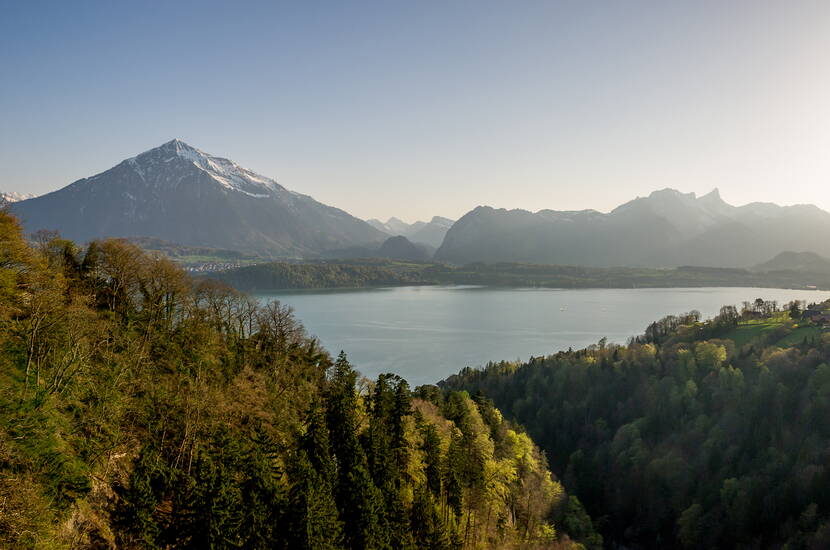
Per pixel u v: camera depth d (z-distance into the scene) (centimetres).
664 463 12156
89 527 3788
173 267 7769
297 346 9650
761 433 12481
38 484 3541
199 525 3825
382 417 6944
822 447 11144
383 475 5784
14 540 3094
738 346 18612
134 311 7119
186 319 7769
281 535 4066
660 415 14725
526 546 7750
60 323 5003
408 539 5075
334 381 7775
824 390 12562
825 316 19125
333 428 5919
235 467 4550
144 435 5072
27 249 5772
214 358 7162
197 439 5103
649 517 11525
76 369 4753
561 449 15050
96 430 4584
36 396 4191
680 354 17550
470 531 6931
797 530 9488
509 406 18000
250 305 9700
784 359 15162
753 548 9744
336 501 5003
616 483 12569
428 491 6200
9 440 3656
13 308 4900
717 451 12325
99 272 7106
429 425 7044
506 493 8094
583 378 18000
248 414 6069
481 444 7675
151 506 3997
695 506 10638
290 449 5631
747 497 10425
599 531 11425
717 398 14412
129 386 5406
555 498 9744
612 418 15975
